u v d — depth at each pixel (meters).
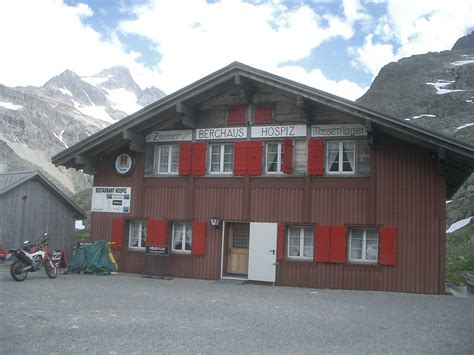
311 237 17.12
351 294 14.94
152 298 12.74
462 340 8.62
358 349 7.84
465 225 47.81
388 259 15.82
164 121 19.14
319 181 16.91
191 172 18.59
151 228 19.05
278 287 16.56
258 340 8.27
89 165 19.88
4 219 23.75
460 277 21.83
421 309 12.07
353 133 16.62
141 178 19.52
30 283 15.50
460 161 15.65
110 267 19.03
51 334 8.41
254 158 17.70
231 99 18.38
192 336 8.43
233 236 18.56
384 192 16.12
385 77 153.88
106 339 8.15
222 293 14.30
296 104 17.16
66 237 27.44
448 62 155.88
